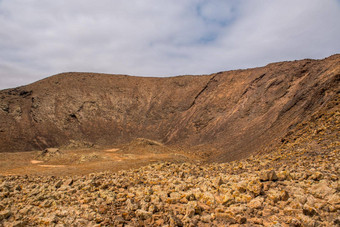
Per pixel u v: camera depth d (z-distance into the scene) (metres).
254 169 17.84
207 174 17.81
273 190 9.80
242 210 8.41
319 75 45.12
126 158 48.62
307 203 8.37
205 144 73.38
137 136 105.12
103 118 113.62
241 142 52.22
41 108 108.12
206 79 112.50
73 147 66.56
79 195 12.63
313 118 26.80
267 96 72.94
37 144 93.19
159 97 120.38
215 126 83.38
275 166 17.67
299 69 69.25
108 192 12.31
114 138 104.38
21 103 110.31
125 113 117.38
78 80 128.25
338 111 23.64
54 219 8.48
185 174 18.00
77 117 109.94
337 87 30.11
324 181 10.02
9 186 14.40
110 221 8.49
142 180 15.73
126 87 128.62
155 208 9.52
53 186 14.74
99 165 39.84
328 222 7.16
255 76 88.00
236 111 81.38
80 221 8.38
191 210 8.59
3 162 44.34
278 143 27.80
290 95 63.12
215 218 8.31
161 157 49.94
